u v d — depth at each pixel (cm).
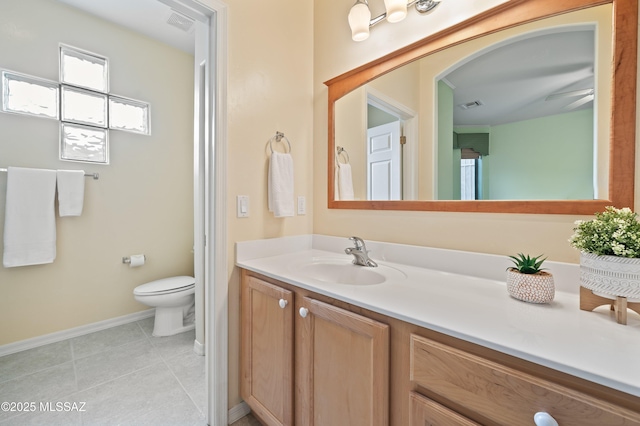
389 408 78
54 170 204
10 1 189
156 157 260
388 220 141
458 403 64
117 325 237
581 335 60
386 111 141
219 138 129
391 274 114
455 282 102
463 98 117
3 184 189
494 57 110
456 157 118
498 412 58
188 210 282
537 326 65
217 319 130
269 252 149
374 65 145
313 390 100
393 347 77
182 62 278
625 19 85
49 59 205
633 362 50
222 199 131
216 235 129
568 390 51
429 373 69
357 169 154
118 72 238
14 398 146
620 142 85
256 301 125
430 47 126
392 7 124
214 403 130
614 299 69
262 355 122
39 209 195
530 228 101
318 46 172
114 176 235
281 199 147
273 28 152
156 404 144
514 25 105
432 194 125
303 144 169
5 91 190
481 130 113
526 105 103
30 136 198
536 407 53
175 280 243
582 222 76
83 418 133
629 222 68
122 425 130
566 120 95
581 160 92
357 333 85
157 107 261
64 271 212
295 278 105
